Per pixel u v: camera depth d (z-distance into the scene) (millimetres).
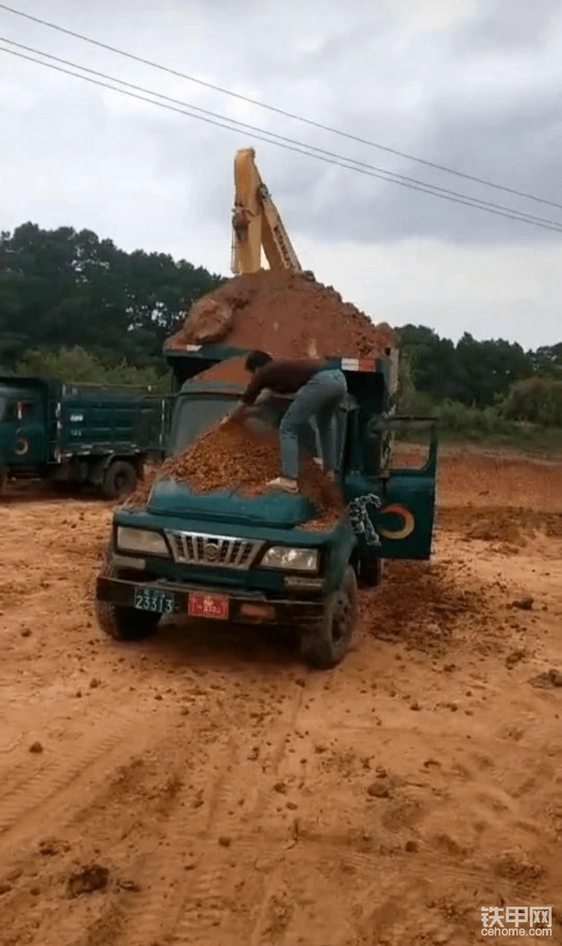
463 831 5246
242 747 6230
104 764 5797
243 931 4254
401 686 7652
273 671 7781
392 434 10680
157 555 7609
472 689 7719
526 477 26656
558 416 39531
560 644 9375
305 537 7355
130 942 4121
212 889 4551
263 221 15734
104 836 4953
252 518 7531
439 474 26547
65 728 6305
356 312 10258
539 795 5809
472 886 4723
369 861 4879
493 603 10945
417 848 5031
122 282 73250
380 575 11109
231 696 7129
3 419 17297
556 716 7199
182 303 73500
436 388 57125
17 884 4453
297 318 9766
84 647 8109
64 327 67625
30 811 5156
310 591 7320
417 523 8602
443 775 5988
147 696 7004
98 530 14531
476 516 19078
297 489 7773
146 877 4609
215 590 7457
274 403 8562
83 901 4352
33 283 68938
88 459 19047
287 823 5223
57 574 10898
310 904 4480
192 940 4168
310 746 6316
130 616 8117
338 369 8188
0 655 7793
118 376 46438
